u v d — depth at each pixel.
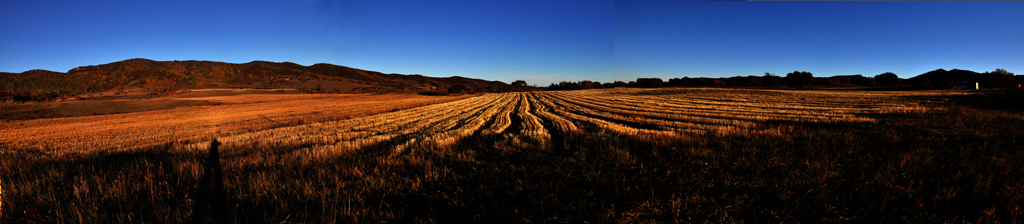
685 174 4.02
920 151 4.93
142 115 37.00
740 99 32.28
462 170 4.56
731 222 2.92
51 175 4.26
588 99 38.09
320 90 116.56
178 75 183.75
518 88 143.50
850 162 4.46
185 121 25.88
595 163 4.55
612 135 7.84
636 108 22.19
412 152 5.79
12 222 2.92
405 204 3.38
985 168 3.96
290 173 4.45
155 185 3.79
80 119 33.62
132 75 191.25
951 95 27.45
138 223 2.93
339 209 3.16
